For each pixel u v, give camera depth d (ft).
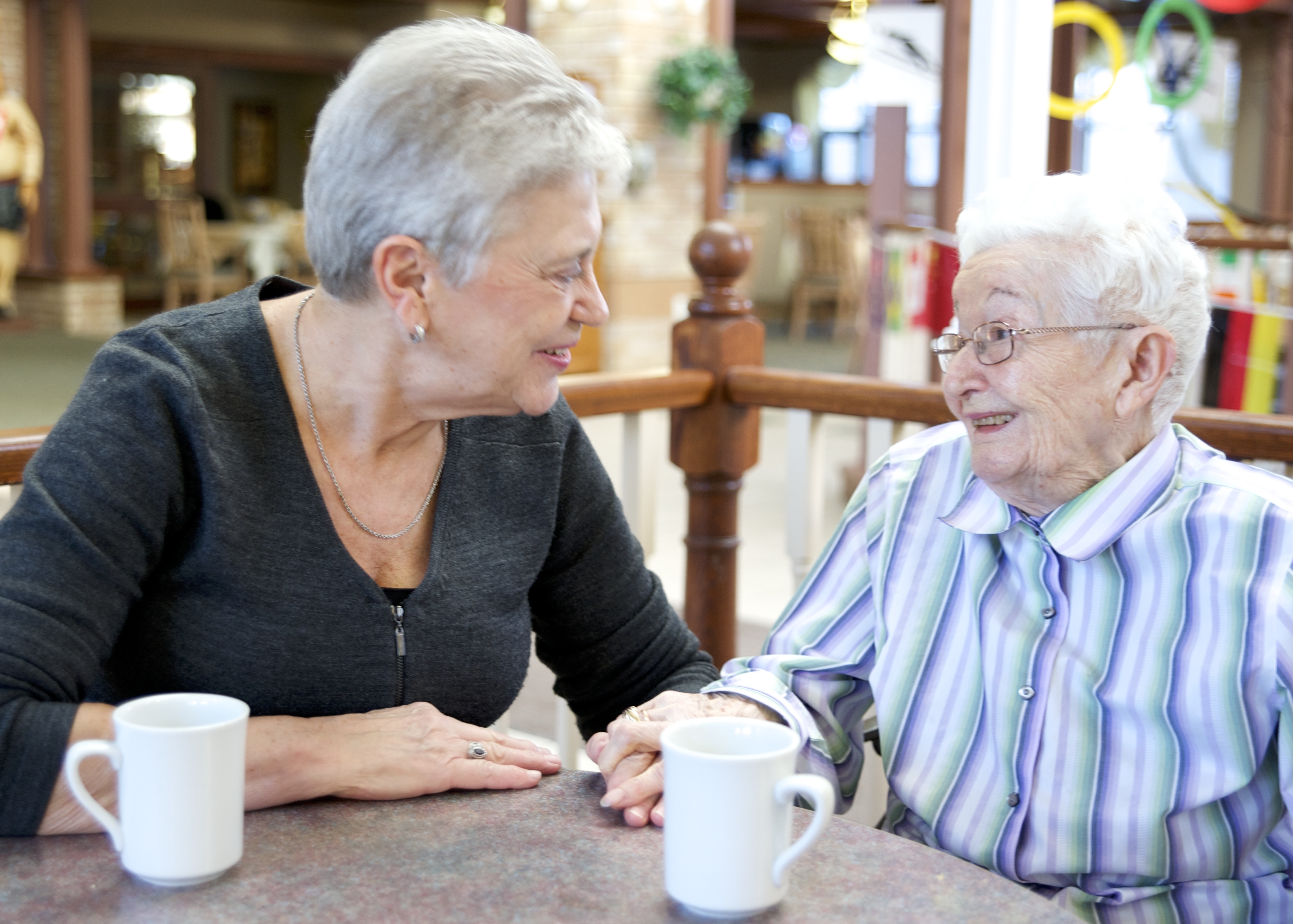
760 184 46.52
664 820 3.10
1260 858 4.26
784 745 3.15
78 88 37.37
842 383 7.17
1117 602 4.25
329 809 3.63
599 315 3.95
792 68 53.06
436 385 3.93
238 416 4.00
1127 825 4.22
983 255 4.19
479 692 4.36
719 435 7.64
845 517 4.99
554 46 29.81
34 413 23.99
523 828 3.53
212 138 46.39
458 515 4.29
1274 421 5.70
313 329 4.07
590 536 4.77
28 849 3.35
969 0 15.87
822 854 3.39
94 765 3.45
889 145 16.83
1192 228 24.72
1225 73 39.29
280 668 4.04
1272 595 4.04
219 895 3.10
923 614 4.62
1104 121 23.36
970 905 3.13
